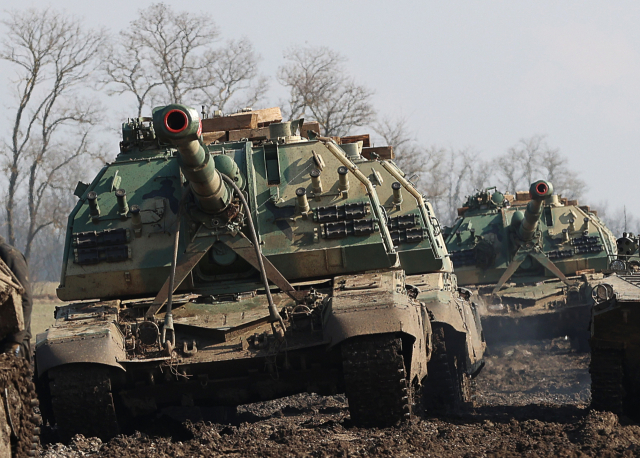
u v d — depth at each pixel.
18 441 17.55
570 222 70.00
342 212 30.11
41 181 112.81
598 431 24.70
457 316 36.66
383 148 42.44
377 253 29.77
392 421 25.47
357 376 24.69
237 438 25.41
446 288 38.66
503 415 32.03
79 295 29.94
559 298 64.06
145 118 33.38
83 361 24.41
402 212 37.59
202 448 23.34
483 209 71.19
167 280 28.42
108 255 29.81
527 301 64.12
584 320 61.50
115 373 25.30
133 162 32.06
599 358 28.95
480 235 69.00
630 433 24.75
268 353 25.52
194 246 29.50
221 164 29.17
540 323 62.12
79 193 34.03
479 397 42.97
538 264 68.69
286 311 26.98
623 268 37.91
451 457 21.38
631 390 29.64
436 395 35.09
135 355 25.77
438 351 34.94
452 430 25.59
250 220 28.23
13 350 18.19
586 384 45.28
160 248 29.91
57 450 23.19
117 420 26.12
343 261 29.70
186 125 23.81
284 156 31.67
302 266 29.69
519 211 68.38
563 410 32.75
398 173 41.03
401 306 25.27
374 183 38.03
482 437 24.80
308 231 29.95
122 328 26.69
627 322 28.08
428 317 30.92
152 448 23.36
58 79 106.50
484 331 62.78
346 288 26.84
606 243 70.44
